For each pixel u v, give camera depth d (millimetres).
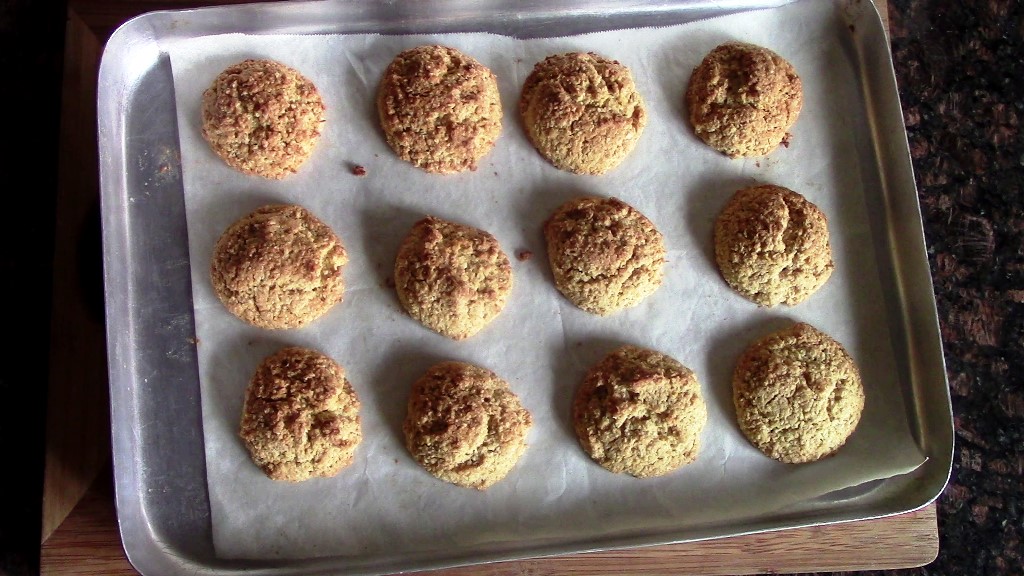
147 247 571
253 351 572
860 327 597
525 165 597
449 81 583
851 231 604
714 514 572
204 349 568
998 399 642
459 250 575
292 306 567
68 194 583
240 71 579
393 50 595
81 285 578
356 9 583
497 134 595
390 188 589
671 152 604
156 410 562
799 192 606
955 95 655
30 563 602
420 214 588
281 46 590
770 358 583
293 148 579
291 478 558
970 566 629
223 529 554
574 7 605
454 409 559
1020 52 658
